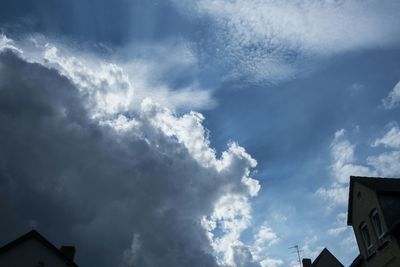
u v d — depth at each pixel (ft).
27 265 105.40
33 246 107.96
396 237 59.31
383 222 62.08
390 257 61.00
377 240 65.26
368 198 67.56
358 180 71.26
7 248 106.32
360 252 71.82
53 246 108.99
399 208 61.57
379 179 71.15
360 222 71.15
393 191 64.34
